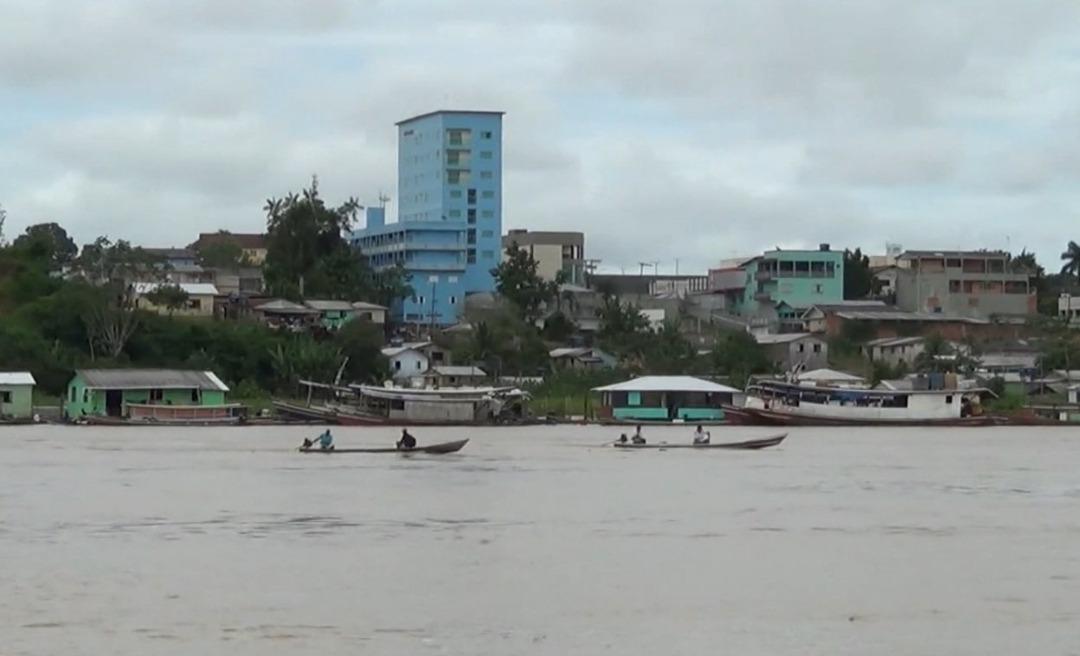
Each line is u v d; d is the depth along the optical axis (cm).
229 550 7362
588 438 16188
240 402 19125
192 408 17875
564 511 9044
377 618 5756
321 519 8569
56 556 7138
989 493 10462
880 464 12938
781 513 9081
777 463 12888
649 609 5966
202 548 7431
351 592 6256
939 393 18988
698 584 6500
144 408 17875
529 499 9681
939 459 13625
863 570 6912
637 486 10625
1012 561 7219
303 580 6525
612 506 9338
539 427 18288
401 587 6378
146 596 6141
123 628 5550
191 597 6122
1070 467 12756
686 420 19000
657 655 5225
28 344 19038
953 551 7531
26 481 10662
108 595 6153
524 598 6156
